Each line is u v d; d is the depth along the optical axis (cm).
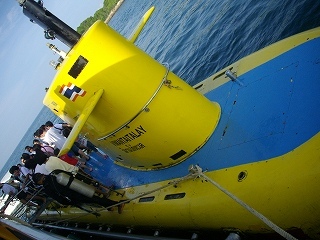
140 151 445
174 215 400
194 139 417
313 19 640
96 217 586
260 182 307
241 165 343
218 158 381
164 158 442
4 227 338
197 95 430
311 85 329
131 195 516
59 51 417
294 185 279
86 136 513
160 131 408
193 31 1398
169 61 1412
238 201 272
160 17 2384
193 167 321
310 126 300
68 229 634
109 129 427
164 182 454
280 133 324
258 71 423
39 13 391
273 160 310
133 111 394
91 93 389
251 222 311
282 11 773
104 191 580
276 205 289
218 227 348
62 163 528
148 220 451
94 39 371
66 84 393
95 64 375
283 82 366
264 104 371
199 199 368
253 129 360
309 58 354
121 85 383
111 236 475
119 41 387
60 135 716
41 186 541
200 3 1642
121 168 613
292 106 333
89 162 721
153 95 391
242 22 963
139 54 397
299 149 293
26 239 247
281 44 426
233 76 451
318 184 264
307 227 274
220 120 423
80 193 505
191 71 1080
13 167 713
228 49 937
